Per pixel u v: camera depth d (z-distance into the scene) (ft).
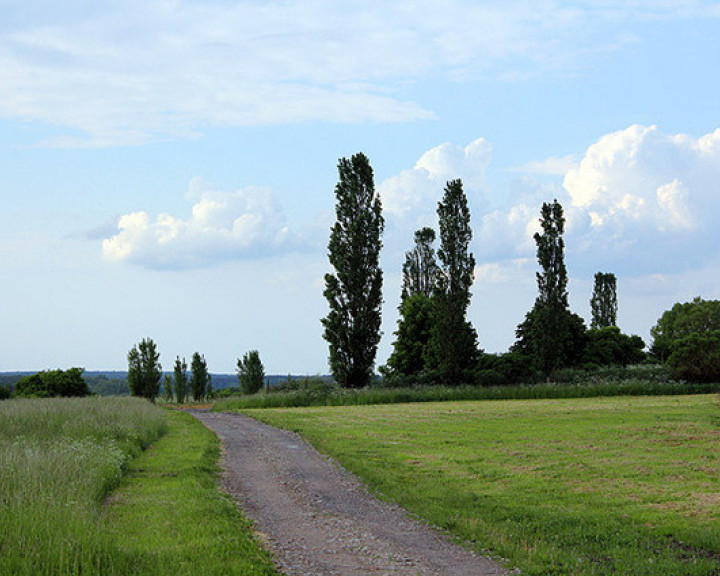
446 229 213.46
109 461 57.52
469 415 134.72
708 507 49.75
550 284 217.56
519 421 118.32
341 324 202.49
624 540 40.91
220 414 158.20
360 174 207.21
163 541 36.52
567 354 247.09
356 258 203.62
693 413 126.72
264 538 41.45
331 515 48.62
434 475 64.75
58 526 33.42
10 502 36.83
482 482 61.05
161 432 103.19
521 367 217.15
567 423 112.37
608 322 327.26
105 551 31.22
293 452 84.94
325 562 36.37
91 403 119.14
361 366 203.10
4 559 29.22
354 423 122.01
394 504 52.54
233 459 78.59
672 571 34.68
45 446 60.29
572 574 34.19
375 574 34.17
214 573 31.19
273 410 167.73
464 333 212.84
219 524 41.39
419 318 248.32
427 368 234.58
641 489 56.90
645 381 199.82
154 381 247.70
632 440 88.69
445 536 42.57
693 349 201.87
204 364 286.46
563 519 45.85
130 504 47.06
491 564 36.32
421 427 112.16
